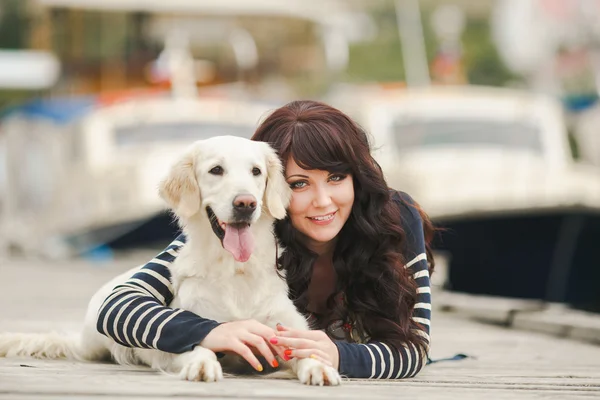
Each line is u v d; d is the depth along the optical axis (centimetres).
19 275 1078
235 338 327
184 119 1362
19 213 1602
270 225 371
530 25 2719
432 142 1220
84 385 302
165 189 376
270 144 379
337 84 1659
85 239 1318
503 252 1050
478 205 945
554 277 1049
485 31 3281
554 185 1042
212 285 355
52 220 1417
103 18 1569
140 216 1226
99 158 1312
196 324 334
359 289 384
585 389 354
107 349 404
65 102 1553
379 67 3089
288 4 1573
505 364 468
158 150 1294
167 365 351
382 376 356
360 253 382
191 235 367
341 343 348
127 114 1360
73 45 1596
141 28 1581
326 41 1648
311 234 373
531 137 1264
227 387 306
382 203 381
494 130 1258
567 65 2395
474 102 1277
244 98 1559
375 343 363
